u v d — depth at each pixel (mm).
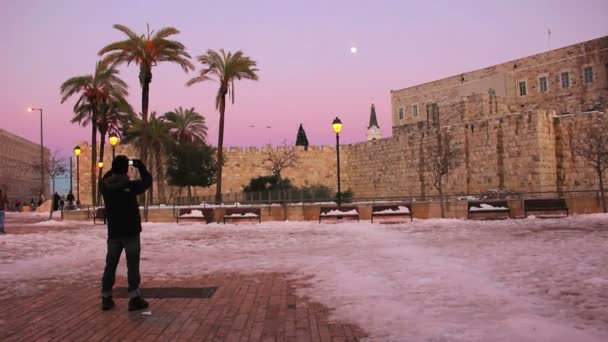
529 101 54719
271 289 8102
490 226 18938
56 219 35531
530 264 9461
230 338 5441
